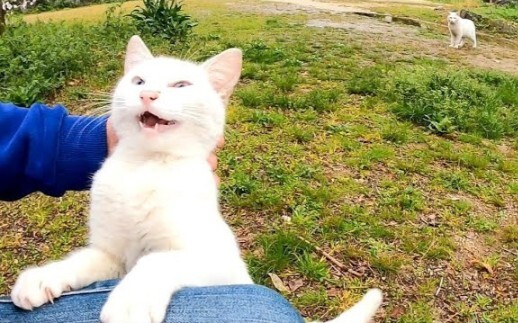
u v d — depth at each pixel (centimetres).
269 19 279
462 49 250
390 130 119
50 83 136
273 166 99
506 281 74
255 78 153
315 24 271
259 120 119
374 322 65
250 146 107
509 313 68
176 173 38
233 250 38
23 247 79
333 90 143
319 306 66
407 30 282
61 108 44
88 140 43
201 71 45
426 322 65
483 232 85
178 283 31
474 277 74
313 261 73
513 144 125
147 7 219
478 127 130
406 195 93
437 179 101
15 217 86
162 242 37
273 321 29
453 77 154
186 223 36
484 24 331
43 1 459
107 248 38
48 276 33
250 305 30
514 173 109
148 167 38
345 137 114
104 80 144
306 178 96
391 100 139
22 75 143
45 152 42
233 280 37
